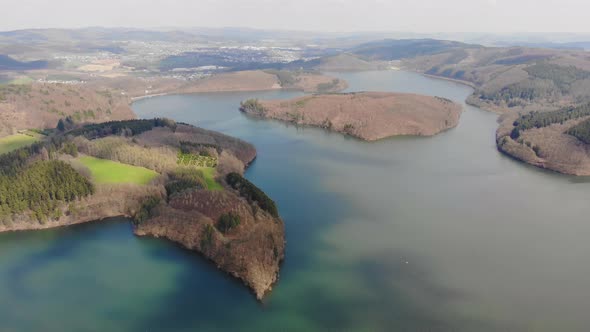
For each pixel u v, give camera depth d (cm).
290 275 12975
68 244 14538
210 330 10744
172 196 16025
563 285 12662
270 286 12400
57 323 10962
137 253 14000
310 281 12706
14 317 11169
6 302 11731
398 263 13662
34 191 15725
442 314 11412
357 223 16188
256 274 12300
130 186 16625
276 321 11106
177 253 13988
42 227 15400
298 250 14275
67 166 17062
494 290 12406
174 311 11431
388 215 16888
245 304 11712
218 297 11962
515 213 17338
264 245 13412
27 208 15550
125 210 16225
